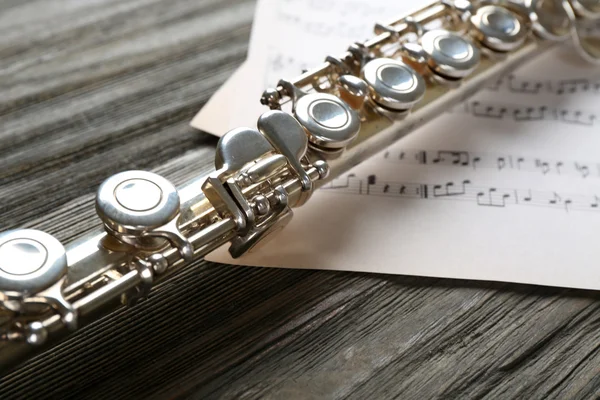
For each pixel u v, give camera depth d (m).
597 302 0.23
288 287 0.23
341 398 0.21
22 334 0.18
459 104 0.27
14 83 0.27
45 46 0.28
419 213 0.24
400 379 0.21
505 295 0.23
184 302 0.22
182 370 0.21
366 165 0.26
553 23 0.27
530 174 0.26
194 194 0.21
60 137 0.26
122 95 0.27
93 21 0.29
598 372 0.22
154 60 0.28
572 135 0.27
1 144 0.25
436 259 0.23
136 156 0.25
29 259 0.18
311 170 0.22
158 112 0.27
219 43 0.29
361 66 0.24
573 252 0.24
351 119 0.22
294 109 0.22
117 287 0.19
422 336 0.22
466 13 0.25
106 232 0.20
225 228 0.20
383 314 0.23
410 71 0.23
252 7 0.31
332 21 0.30
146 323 0.22
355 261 0.23
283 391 0.21
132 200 0.19
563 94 0.29
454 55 0.24
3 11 0.29
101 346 0.21
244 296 0.23
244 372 0.21
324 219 0.24
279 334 0.22
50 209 0.24
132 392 0.21
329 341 0.22
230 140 0.21
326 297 0.23
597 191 0.25
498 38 0.25
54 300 0.18
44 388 0.21
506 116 0.28
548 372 0.22
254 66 0.28
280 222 0.22
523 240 0.24
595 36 0.30
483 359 0.22
